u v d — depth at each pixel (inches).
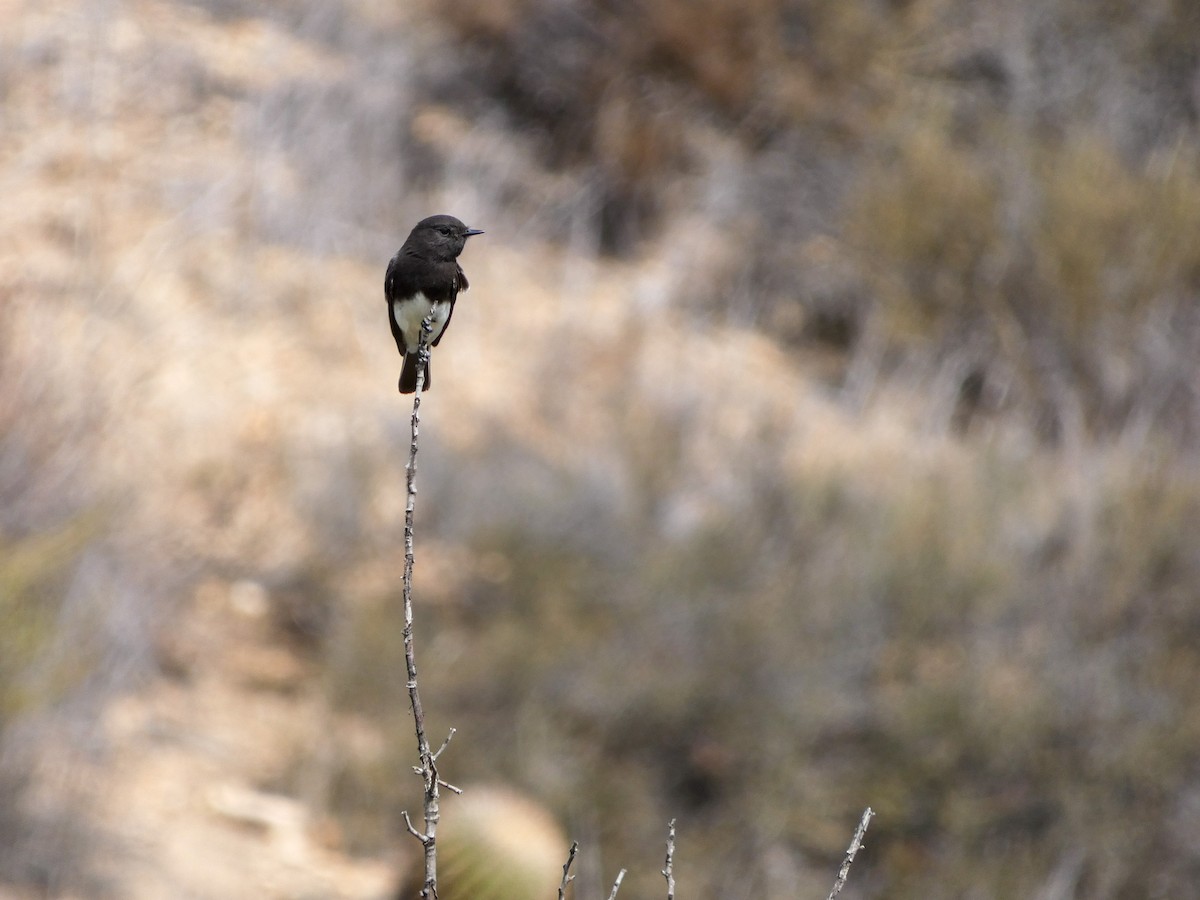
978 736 449.4
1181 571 494.9
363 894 394.6
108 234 605.3
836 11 780.6
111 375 502.9
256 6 772.6
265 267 627.8
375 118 711.7
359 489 534.3
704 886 421.1
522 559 501.7
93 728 404.2
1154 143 781.9
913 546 494.3
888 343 695.1
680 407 592.4
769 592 482.6
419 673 460.1
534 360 626.8
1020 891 426.0
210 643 475.2
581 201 729.6
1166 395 672.4
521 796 412.8
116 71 692.7
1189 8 780.0
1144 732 448.5
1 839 364.5
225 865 390.3
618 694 452.8
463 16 767.1
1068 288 684.1
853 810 444.5
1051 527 529.0
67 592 411.2
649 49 763.4
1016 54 791.1
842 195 737.6
